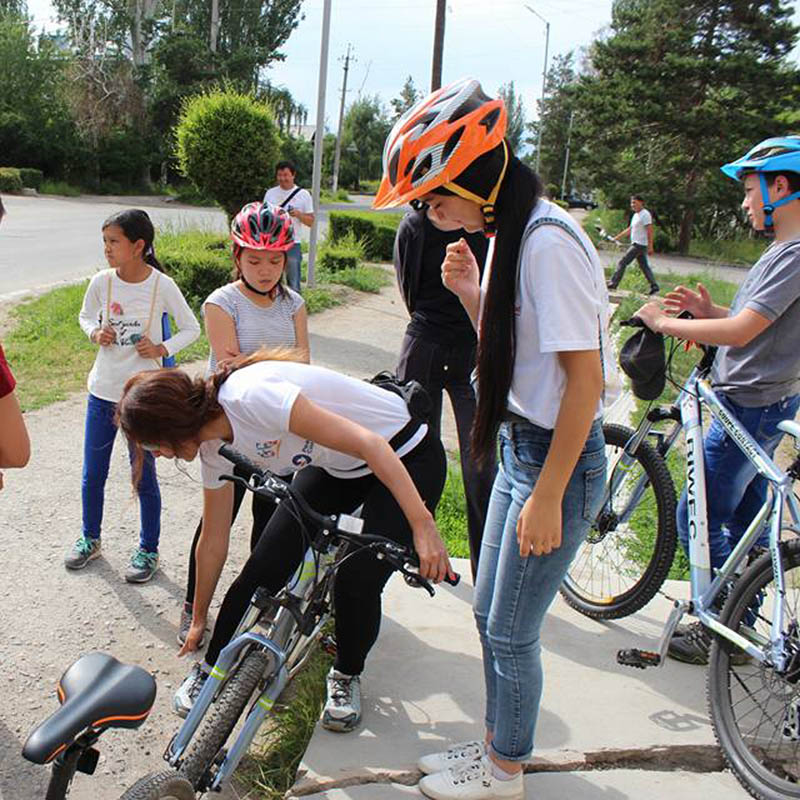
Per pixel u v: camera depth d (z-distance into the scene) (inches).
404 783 108.3
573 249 81.9
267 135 519.2
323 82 523.5
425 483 115.7
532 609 93.0
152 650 145.5
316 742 115.5
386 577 113.8
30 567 171.0
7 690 132.0
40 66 1720.0
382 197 88.1
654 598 157.1
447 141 81.5
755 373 125.0
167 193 1822.1
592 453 90.8
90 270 590.2
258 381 100.5
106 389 163.8
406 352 159.0
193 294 454.6
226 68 1828.2
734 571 122.9
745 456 128.3
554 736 116.5
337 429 98.0
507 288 84.1
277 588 112.8
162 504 207.9
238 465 98.3
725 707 112.3
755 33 1261.1
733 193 1293.1
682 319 126.8
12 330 375.2
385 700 124.8
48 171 1729.8
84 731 71.2
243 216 141.6
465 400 156.8
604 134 1360.7
